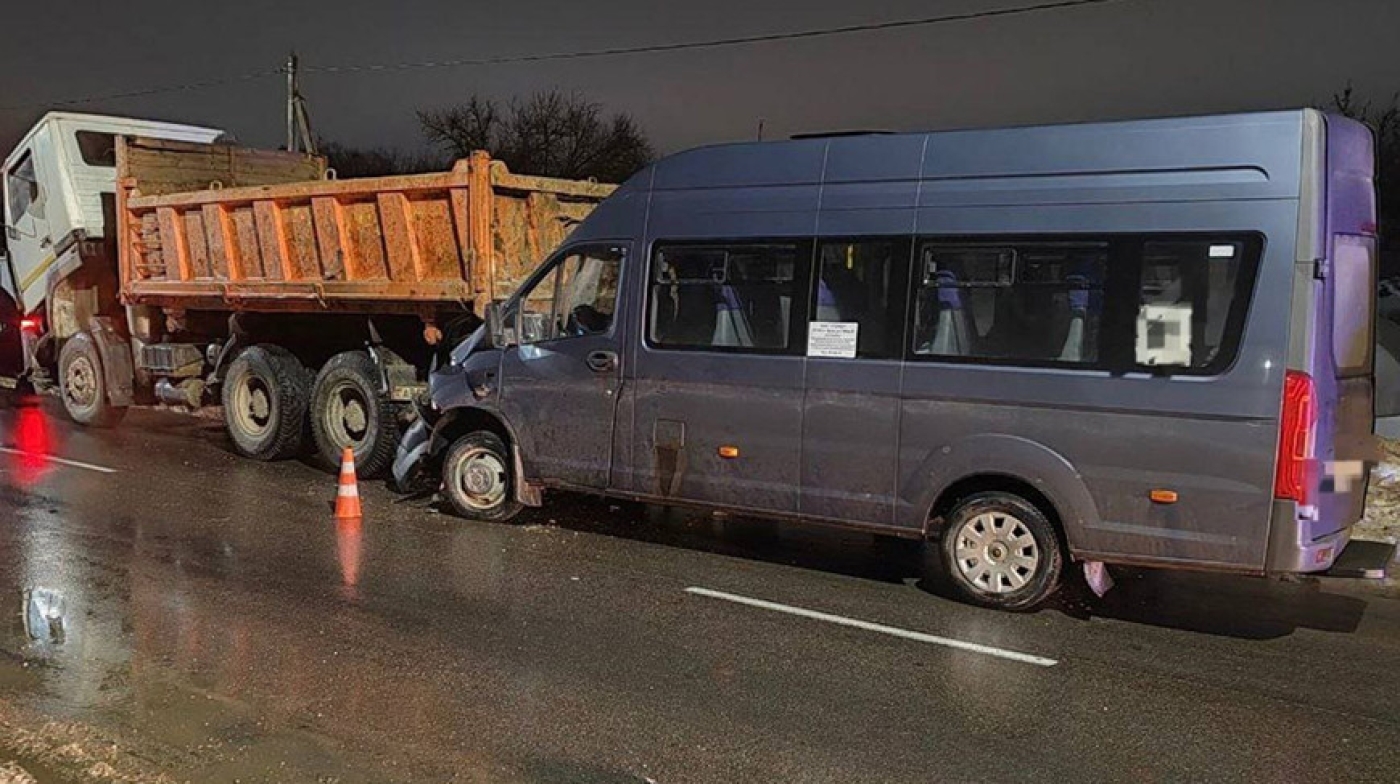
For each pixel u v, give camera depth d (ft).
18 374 53.83
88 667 18.39
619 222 27.04
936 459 22.91
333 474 36.68
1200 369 20.38
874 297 23.59
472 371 29.43
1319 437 19.92
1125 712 17.44
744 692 17.93
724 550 27.43
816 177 24.45
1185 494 20.58
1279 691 18.51
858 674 18.88
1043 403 21.75
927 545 28.27
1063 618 22.30
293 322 39.27
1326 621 22.57
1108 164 21.31
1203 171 20.47
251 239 38.11
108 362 44.45
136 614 21.24
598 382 27.17
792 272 24.54
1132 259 20.94
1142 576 25.54
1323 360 19.90
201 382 43.11
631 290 26.71
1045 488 21.80
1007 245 22.15
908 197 23.27
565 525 29.66
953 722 16.90
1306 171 19.65
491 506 29.66
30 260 49.19
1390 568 26.40
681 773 14.94
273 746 15.46
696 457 25.86
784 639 20.63
